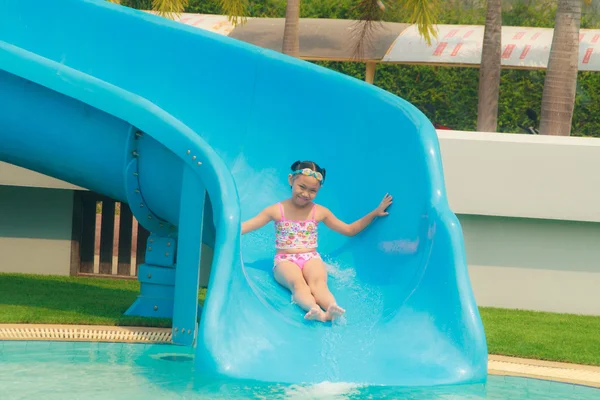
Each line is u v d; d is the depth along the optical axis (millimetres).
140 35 7984
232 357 5094
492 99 14492
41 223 10039
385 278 6156
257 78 7582
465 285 5461
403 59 17406
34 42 8156
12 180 9617
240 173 7301
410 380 5059
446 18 26078
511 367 6121
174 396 4762
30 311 7328
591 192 8742
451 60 17062
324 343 5469
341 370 5156
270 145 7379
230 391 4855
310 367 5168
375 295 6027
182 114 7715
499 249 9117
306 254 6332
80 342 6316
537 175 8812
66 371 5363
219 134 7566
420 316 5535
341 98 7203
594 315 8945
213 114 7660
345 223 6770
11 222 10039
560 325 8109
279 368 5121
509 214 8883
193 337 6168
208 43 7770
